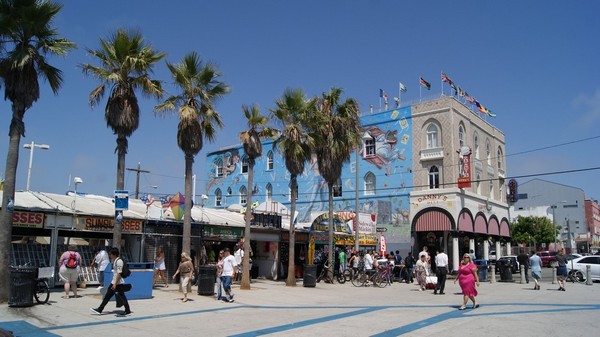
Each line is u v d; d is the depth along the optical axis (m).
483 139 42.81
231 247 28.73
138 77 18.17
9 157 14.85
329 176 26.36
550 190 89.12
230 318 13.01
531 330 10.84
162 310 14.31
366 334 10.48
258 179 47.94
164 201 24.88
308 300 17.92
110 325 11.57
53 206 19.03
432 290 22.58
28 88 15.05
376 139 40.44
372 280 25.22
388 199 38.94
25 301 13.69
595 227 97.12
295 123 24.61
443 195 36.03
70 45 15.62
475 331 10.74
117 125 18.00
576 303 16.31
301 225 32.81
